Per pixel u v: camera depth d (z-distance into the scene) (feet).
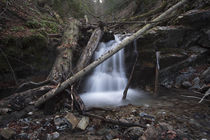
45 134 8.17
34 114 10.33
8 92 12.09
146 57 18.47
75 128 8.83
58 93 11.40
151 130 7.52
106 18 61.87
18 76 12.87
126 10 60.95
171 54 18.01
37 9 38.01
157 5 41.42
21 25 17.65
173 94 15.38
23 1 31.48
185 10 23.99
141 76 18.98
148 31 18.83
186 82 16.79
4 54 11.69
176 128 8.62
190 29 19.52
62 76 12.78
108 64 19.44
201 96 14.17
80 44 20.79
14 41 12.47
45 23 25.91
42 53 14.57
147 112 11.07
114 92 17.97
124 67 20.16
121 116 10.45
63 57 14.94
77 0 59.36
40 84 12.70
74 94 11.57
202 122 9.41
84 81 17.29
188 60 18.31
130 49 19.51
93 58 18.90
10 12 18.83
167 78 18.29
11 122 9.26
